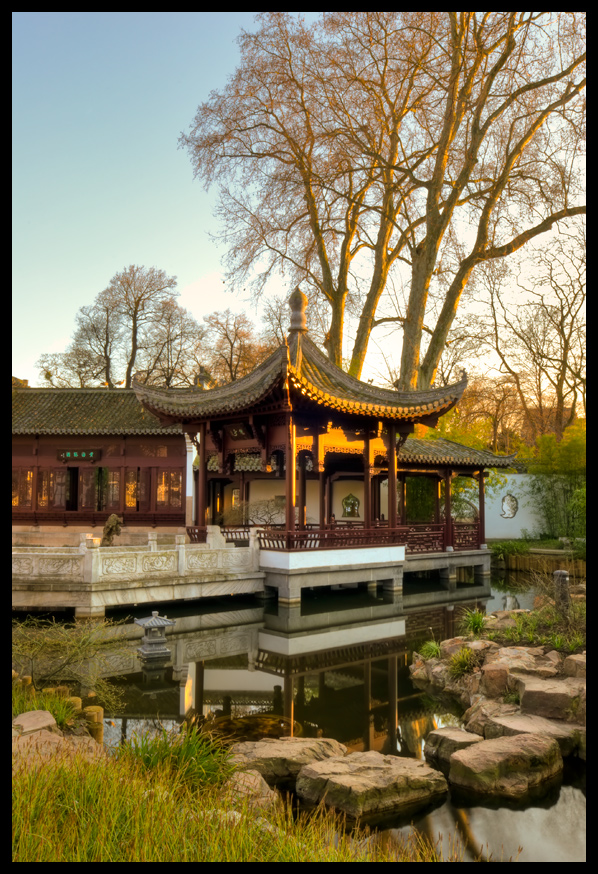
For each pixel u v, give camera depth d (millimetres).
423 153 26781
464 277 25875
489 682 8625
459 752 6602
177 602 16109
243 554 16500
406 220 28078
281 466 20984
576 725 7387
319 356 19766
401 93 27391
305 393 16047
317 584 16688
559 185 24594
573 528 28688
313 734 7902
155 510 26750
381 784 5961
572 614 10531
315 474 25656
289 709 8859
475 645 10164
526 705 7852
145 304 44594
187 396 19766
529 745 6617
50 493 27016
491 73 23781
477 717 7977
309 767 6262
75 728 6816
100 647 10570
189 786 5270
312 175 25562
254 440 18281
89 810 4141
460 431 31625
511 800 6098
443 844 5238
